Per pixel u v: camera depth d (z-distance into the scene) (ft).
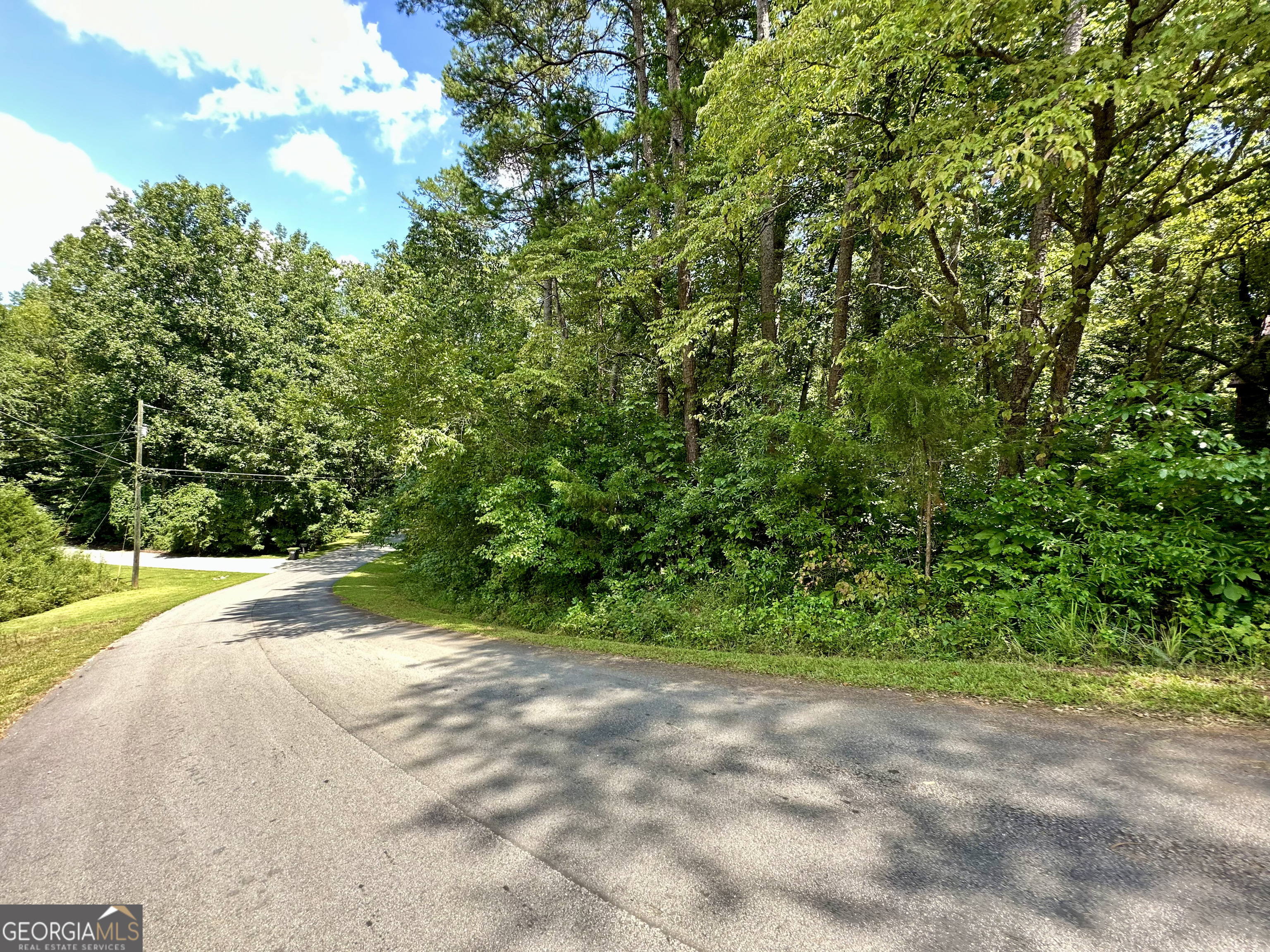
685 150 39.11
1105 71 16.99
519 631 29.19
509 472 37.58
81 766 13.46
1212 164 20.88
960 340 26.02
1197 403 18.53
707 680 16.52
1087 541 18.95
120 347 92.07
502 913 6.88
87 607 57.47
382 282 66.90
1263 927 5.61
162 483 108.06
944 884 6.68
